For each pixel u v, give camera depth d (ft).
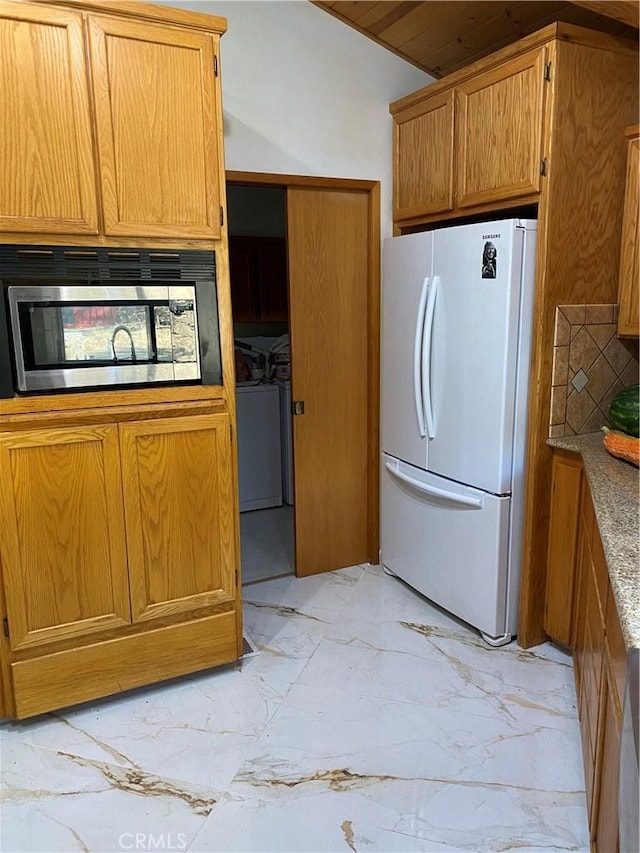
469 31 9.34
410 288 9.34
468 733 6.90
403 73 10.23
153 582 7.43
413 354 9.41
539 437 8.11
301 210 9.85
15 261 6.35
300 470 10.62
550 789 6.10
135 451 7.09
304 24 9.27
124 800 6.03
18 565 6.69
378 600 10.08
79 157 6.43
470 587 8.80
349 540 11.33
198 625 7.79
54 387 6.67
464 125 8.57
